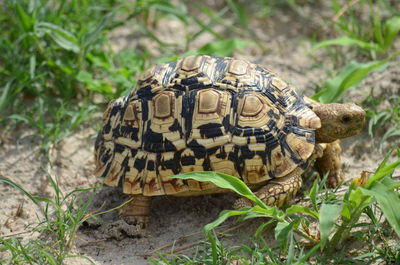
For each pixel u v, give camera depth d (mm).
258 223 4543
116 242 4523
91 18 7055
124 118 4602
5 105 5918
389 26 6512
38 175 5449
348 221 3988
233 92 4445
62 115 5992
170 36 7707
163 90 4535
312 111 4652
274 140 4371
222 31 7801
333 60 6809
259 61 7023
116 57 6918
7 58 6395
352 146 5582
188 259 4027
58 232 4383
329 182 4949
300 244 4203
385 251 3980
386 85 6152
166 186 4375
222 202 4891
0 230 4730
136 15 7613
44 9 6613
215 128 4352
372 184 3848
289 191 4363
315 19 7734
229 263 3963
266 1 8148
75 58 6406
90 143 5867
